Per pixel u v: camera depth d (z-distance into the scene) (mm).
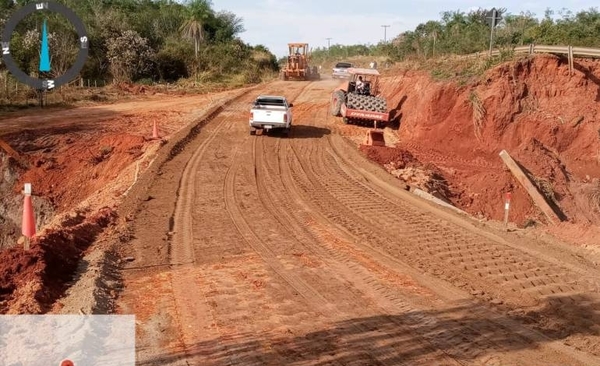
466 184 20328
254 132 23969
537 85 23453
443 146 23312
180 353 6754
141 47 51469
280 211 13898
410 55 40062
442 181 19906
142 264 9938
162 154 19750
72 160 22984
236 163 19234
